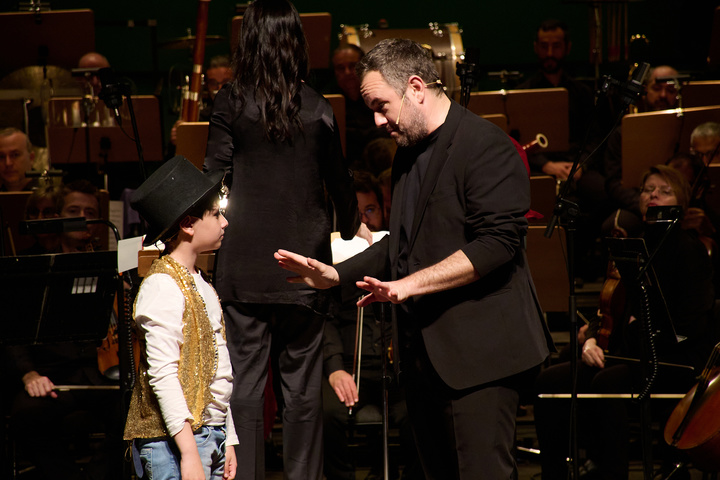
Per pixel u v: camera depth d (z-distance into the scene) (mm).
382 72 6770
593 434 10844
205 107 17672
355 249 8852
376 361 11258
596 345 10891
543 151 16672
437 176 6730
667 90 17062
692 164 13109
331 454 10625
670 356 10570
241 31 8070
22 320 9102
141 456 6949
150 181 7137
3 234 11469
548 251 11734
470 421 6633
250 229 7996
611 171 17234
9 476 10898
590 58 20953
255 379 8125
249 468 7953
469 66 8289
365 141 16672
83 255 9555
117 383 10961
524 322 6719
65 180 16656
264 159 7992
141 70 22547
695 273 10438
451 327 6664
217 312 7336
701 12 21250
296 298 7980
